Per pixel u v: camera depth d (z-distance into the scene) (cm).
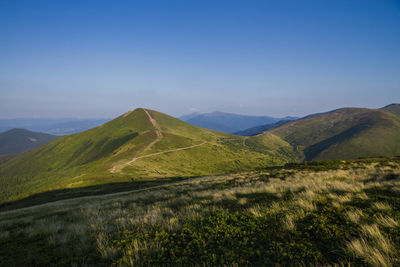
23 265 508
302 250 433
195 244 519
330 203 726
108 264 479
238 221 628
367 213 579
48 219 1053
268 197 969
